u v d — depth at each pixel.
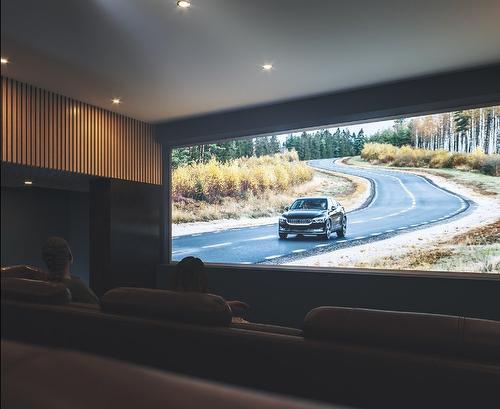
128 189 5.17
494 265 4.15
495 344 1.01
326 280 4.43
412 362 1.03
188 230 5.86
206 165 5.84
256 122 4.91
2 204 6.38
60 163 4.38
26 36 2.99
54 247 2.32
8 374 0.34
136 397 0.31
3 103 3.85
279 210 5.42
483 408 0.98
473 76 3.78
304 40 3.11
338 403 1.12
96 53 3.30
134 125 5.38
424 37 3.09
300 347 1.16
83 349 1.49
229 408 0.30
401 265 4.66
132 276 5.16
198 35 2.99
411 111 4.22
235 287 4.96
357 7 2.63
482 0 2.56
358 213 4.96
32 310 1.52
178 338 1.34
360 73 3.82
